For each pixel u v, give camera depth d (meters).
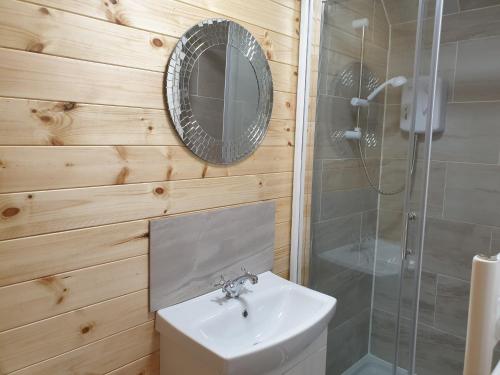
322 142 1.79
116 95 1.07
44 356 1.00
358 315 1.82
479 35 1.54
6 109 0.88
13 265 0.92
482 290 0.71
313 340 1.22
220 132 1.37
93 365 1.10
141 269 1.18
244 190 1.50
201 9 1.27
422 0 1.54
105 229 1.08
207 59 1.30
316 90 1.76
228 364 0.98
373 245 1.75
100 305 1.09
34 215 0.95
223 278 1.43
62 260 1.01
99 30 1.02
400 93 1.62
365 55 1.67
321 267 1.88
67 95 0.97
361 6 1.65
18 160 0.91
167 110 1.20
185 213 1.29
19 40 0.89
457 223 1.65
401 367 1.74
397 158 1.66
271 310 1.43
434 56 1.54
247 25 1.44
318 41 1.72
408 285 1.69
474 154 1.60
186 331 1.12
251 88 1.47
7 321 0.92
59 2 0.94
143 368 1.22
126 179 1.12
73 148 1.00
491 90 1.54
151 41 1.13
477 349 0.72
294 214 1.75
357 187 1.75
